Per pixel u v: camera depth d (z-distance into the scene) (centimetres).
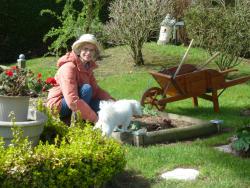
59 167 406
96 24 1160
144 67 1155
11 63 1475
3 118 448
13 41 1512
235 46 1026
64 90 572
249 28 1017
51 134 498
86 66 602
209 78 757
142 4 1134
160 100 738
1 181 388
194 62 1197
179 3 1475
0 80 451
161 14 1144
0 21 1484
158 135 582
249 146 530
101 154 427
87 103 596
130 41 1152
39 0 1509
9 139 437
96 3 1163
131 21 1135
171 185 454
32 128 443
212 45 1037
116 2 1162
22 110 454
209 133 630
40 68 1197
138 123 611
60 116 603
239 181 464
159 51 1298
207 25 1025
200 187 448
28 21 1506
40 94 839
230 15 1013
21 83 453
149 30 1152
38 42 1527
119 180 466
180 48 1337
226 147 574
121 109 565
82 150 420
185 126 640
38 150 407
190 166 504
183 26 1436
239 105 827
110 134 555
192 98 850
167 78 730
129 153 529
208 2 1225
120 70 1138
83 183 418
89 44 589
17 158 396
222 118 725
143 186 455
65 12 1150
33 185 395
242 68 1170
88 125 476
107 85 981
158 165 503
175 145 571
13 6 1482
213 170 489
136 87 957
